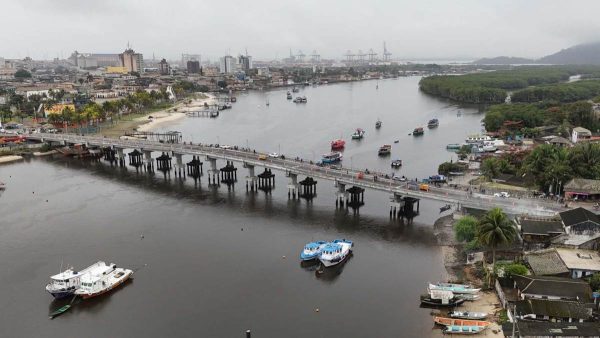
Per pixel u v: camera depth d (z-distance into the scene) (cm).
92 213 16488
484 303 10025
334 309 10225
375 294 10838
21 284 11488
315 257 12638
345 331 9375
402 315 9906
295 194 18362
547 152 17550
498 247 11688
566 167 15988
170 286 11319
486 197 14888
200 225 15338
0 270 12150
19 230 14825
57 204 17488
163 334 9406
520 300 9300
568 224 11556
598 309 9050
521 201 14375
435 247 13425
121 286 11369
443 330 9275
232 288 11194
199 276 11806
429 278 11519
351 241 13950
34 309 10425
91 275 11275
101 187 19938
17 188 19638
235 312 10150
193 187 19988
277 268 12231
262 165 18975
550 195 15562
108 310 10350
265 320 9825
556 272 10200
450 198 14750
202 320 9869
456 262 12275
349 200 17538
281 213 16525
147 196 18625
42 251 13275
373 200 17900
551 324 8381
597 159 16575
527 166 17562
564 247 11344
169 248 13488
